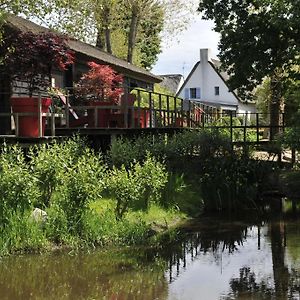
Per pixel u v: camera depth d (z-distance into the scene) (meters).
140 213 11.59
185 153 14.95
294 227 12.29
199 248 10.20
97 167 10.48
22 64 13.49
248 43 18.50
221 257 9.52
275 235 11.42
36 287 7.63
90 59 19.66
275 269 8.70
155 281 8.05
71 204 9.88
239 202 14.85
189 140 15.33
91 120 15.34
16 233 9.20
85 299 7.20
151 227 11.20
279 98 23.75
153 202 12.38
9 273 8.21
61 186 10.11
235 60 18.83
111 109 15.48
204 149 15.55
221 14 18.88
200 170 15.19
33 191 9.50
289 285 7.84
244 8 18.70
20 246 9.20
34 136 12.01
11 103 13.08
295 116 17.47
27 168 9.95
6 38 13.54
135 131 14.91
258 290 7.59
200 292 7.50
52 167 10.09
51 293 7.41
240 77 18.94
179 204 13.35
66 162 10.32
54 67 14.68
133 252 9.67
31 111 12.15
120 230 10.21
